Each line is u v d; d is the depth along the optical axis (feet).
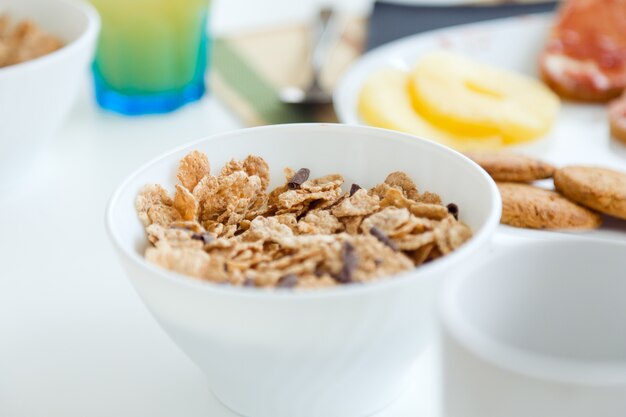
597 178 1.87
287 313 1.28
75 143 2.14
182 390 1.60
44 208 1.95
